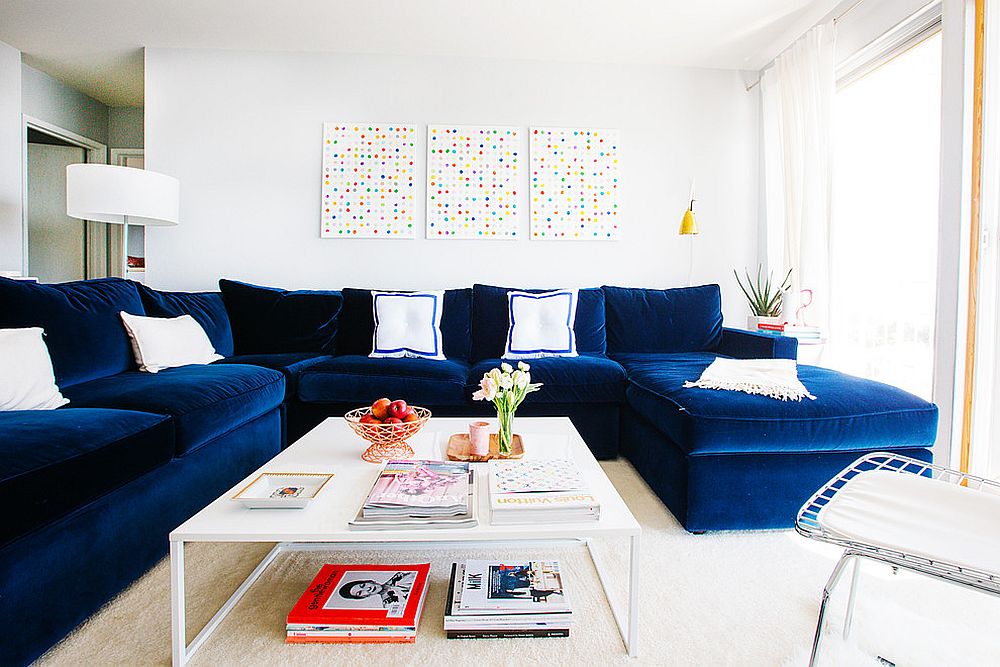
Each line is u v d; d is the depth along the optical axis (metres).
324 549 1.77
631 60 3.68
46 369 1.83
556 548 1.82
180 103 3.55
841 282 3.04
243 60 3.56
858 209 3.09
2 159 3.58
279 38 3.42
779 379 2.10
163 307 2.80
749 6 3.03
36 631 1.23
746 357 2.98
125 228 3.32
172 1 3.01
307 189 3.61
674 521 2.04
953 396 2.32
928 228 2.64
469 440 1.70
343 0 2.98
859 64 2.98
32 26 3.30
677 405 1.97
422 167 3.64
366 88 3.61
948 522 1.09
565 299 3.22
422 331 3.13
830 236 3.01
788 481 1.91
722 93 3.79
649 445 2.31
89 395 1.88
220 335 2.99
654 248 3.78
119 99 4.64
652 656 1.29
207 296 3.11
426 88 3.63
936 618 1.45
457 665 1.25
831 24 2.95
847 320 3.16
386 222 3.63
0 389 1.68
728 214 3.81
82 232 4.85
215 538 1.16
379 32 3.34
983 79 2.21
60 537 1.30
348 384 2.64
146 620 1.41
